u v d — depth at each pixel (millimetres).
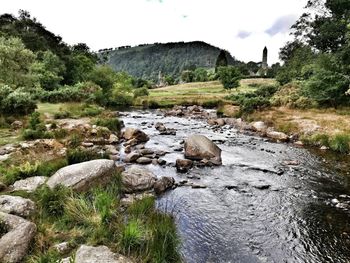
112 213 7953
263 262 7320
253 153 18141
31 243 6434
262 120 27828
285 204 10711
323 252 7777
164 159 16016
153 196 10438
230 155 17531
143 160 15008
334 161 16500
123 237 6754
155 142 20484
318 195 11586
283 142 21516
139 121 31281
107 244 6773
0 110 22438
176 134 23922
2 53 32531
